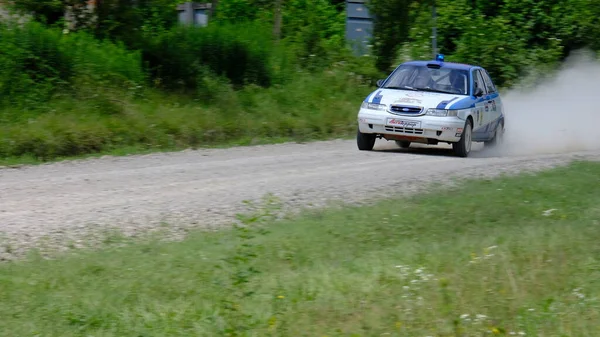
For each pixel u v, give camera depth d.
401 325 11.09
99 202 18.83
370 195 20.59
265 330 10.90
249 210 18.39
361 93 43.28
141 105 33.34
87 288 12.52
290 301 11.97
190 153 27.78
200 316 11.35
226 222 17.34
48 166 24.27
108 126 28.89
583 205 19.84
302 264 14.20
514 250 14.96
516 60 51.94
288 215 18.12
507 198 20.23
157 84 37.62
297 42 48.03
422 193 20.94
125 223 16.88
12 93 31.62
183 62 39.25
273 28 51.25
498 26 53.47
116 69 35.47
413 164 26.03
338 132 35.34
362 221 17.45
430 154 29.62
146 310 11.64
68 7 39.03
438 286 12.64
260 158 26.73
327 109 38.03
